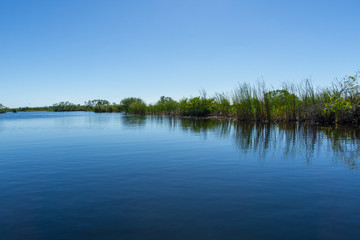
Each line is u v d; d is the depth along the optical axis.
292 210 3.16
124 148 7.98
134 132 12.81
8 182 4.48
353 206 3.27
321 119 15.18
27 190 4.04
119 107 58.91
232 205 3.34
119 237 2.57
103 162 6.03
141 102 46.91
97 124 19.20
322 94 15.47
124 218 2.99
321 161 5.85
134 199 3.59
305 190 3.89
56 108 76.06
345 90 13.79
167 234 2.62
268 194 3.74
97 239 2.54
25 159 6.48
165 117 29.88
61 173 5.06
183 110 29.09
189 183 4.30
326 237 2.52
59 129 15.25
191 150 7.47
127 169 5.32
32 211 3.23
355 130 11.70
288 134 10.76
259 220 2.90
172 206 3.32
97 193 3.86
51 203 3.49
